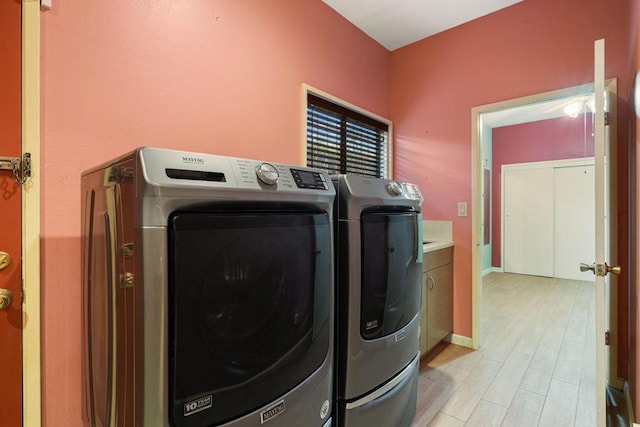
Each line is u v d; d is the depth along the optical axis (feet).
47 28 3.78
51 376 3.83
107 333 3.03
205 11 5.32
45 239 3.78
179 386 2.31
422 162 9.52
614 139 6.54
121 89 4.39
